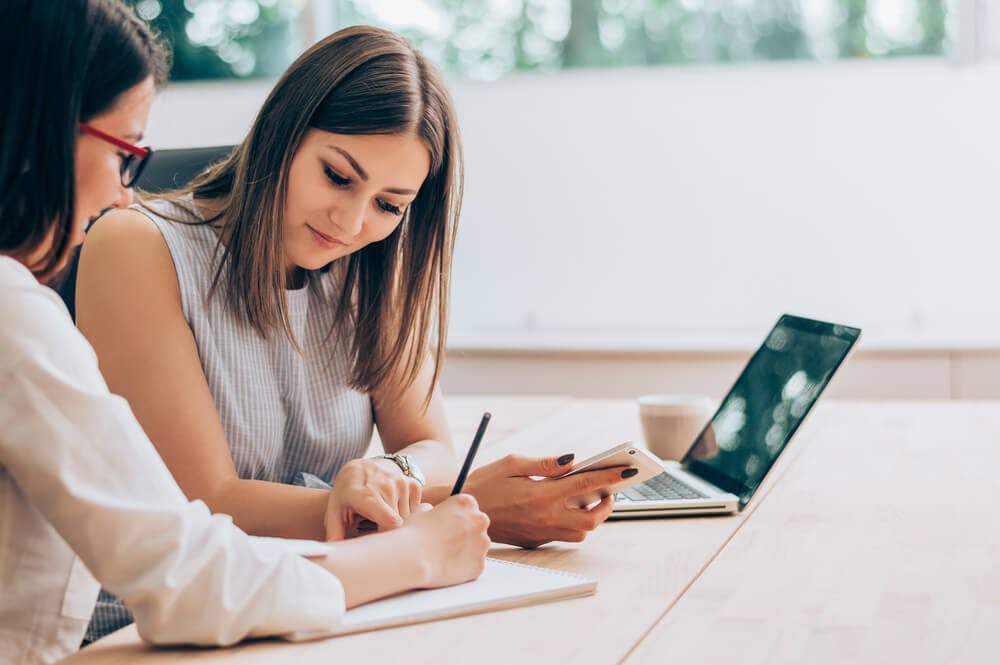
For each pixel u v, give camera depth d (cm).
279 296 129
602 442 176
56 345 82
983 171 332
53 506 80
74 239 85
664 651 83
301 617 84
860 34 342
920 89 333
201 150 168
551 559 111
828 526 123
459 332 367
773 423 142
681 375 335
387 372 146
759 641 85
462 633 87
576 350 338
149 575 81
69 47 80
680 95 346
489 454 166
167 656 81
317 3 376
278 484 120
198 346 127
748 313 351
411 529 98
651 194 352
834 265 344
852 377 329
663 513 129
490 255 364
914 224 338
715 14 350
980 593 97
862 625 89
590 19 358
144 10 382
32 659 88
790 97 340
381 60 122
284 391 138
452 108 132
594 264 358
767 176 345
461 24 366
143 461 83
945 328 340
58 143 80
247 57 383
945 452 165
